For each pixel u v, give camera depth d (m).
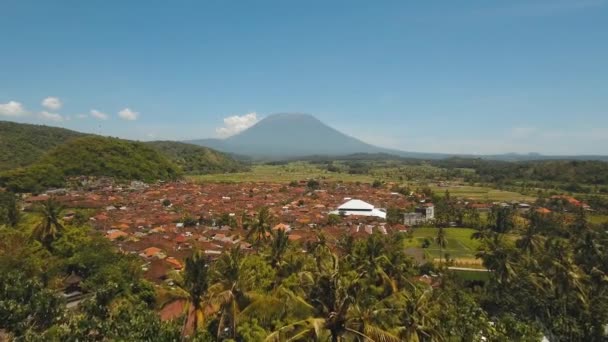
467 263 87.81
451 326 40.28
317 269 29.73
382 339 21.17
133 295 46.31
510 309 57.06
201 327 31.67
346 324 21.48
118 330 35.06
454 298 54.22
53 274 52.88
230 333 32.53
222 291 31.91
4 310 36.25
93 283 51.16
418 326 32.69
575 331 49.75
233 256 36.56
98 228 99.44
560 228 108.94
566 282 55.38
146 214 125.75
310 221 123.44
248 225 106.44
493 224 120.81
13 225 84.31
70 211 123.62
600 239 75.19
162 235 93.19
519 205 152.12
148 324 35.28
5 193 139.38
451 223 130.25
